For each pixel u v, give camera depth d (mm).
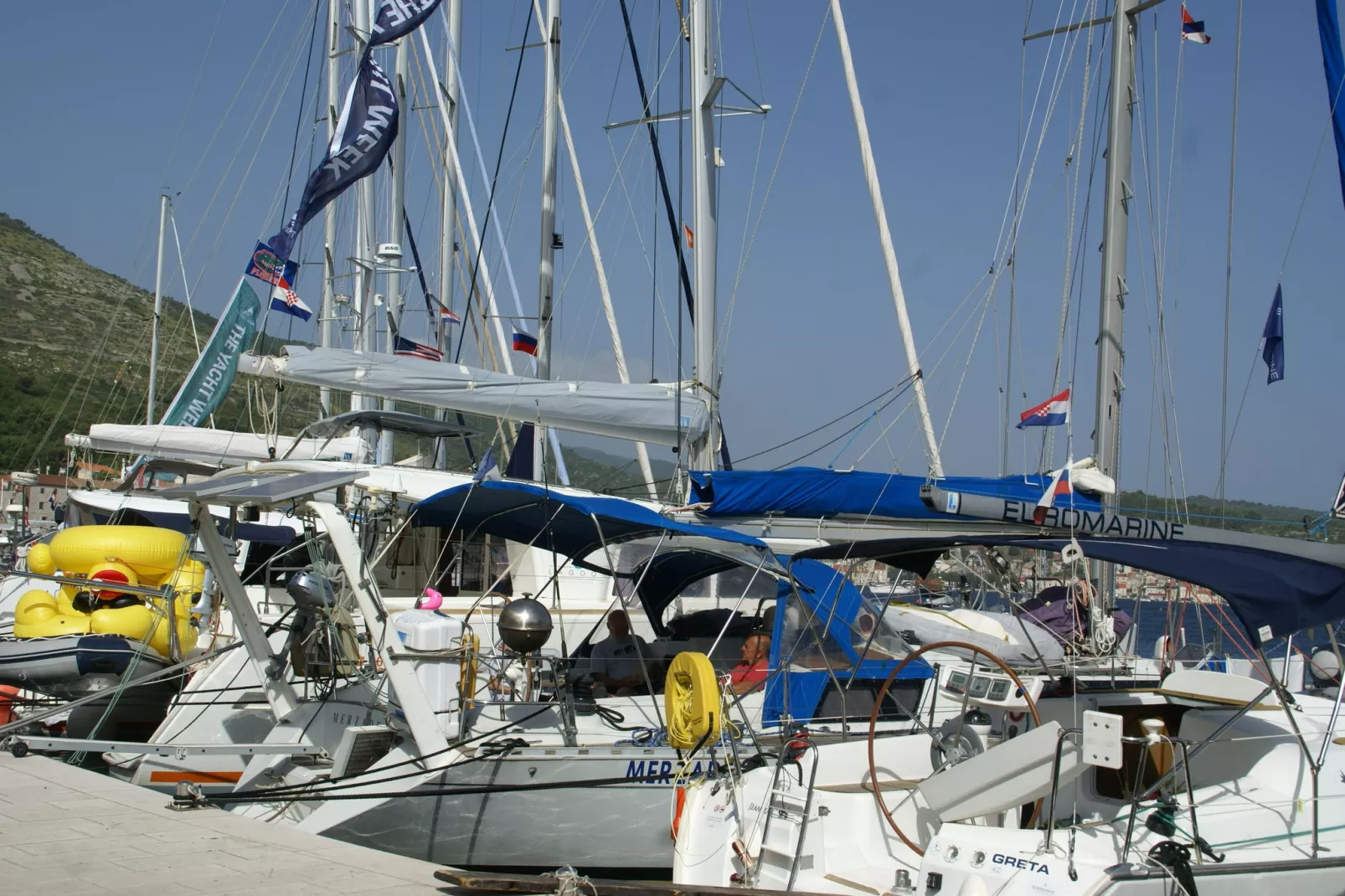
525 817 6594
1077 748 5012
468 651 7078
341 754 7109
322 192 12359
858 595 7598
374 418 11578
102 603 9516
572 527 8242
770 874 5410
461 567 10844
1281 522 9234
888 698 7297
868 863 5547
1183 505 10820
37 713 7777
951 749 5930
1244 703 6750
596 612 10398
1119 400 10180
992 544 6293
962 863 4895
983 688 5770
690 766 6109
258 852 5465
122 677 8883
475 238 18375
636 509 7457
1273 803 5898
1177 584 8758
